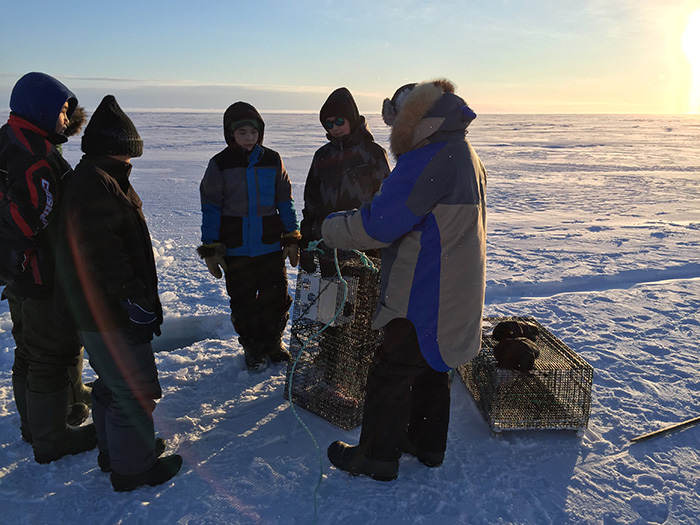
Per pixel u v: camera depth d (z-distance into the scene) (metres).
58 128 2.28
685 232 8.60
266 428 2.91
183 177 16.50
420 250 2.21
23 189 2.12
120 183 2.24
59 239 2.13
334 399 2.99
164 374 3.55
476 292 2.25
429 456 2.53
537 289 5.76
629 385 3.38
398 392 2.34
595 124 88.19
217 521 2.18
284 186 3.62
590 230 8.98
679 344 4.03
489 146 34.31
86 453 2.66
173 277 6.11
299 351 2.84
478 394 3.11
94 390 2.39
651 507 2.27
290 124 73.06
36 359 2.43
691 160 23.81
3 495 2.34
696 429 2.86
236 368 3.63
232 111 3.34
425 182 2.10
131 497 2.33
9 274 2.24
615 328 4.38
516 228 9.27
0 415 2.99
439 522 2.18
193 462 2.60
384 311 2.36
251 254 3.54
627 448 2.71
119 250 2.13
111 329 2.20
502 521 2.18
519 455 2.65
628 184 15.52
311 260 3.21
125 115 2.24
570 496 2.34
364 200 3.35
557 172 19.00
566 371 2.85
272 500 2.32
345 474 2.50
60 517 2.20
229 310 4.93
